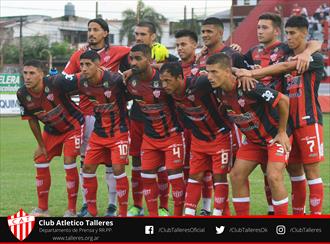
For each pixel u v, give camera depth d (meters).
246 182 6.73
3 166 13.72
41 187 8.30
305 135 7.00
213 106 6.97
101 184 11.14
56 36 73.88
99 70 7.61
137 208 8.36
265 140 6.57
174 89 7.04
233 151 7.28
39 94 7.97
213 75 6.36
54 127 8.20
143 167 7.66
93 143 7.92
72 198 8.20
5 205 8.88
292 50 7.29
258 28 7.55
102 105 7.71
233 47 8.12
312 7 40.00
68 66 8.80
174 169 7.48
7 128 24.19
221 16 59.03
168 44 66.69
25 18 71.81
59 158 15.31
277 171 6.45
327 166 13.12
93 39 8.58
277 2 42.34
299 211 7.35
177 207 7.55
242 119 6.57
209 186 7.91
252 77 6.45
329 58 38.25
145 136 7.64
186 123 7.33
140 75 7.31
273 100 6.28
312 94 7.03
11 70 48.09
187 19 63.50
